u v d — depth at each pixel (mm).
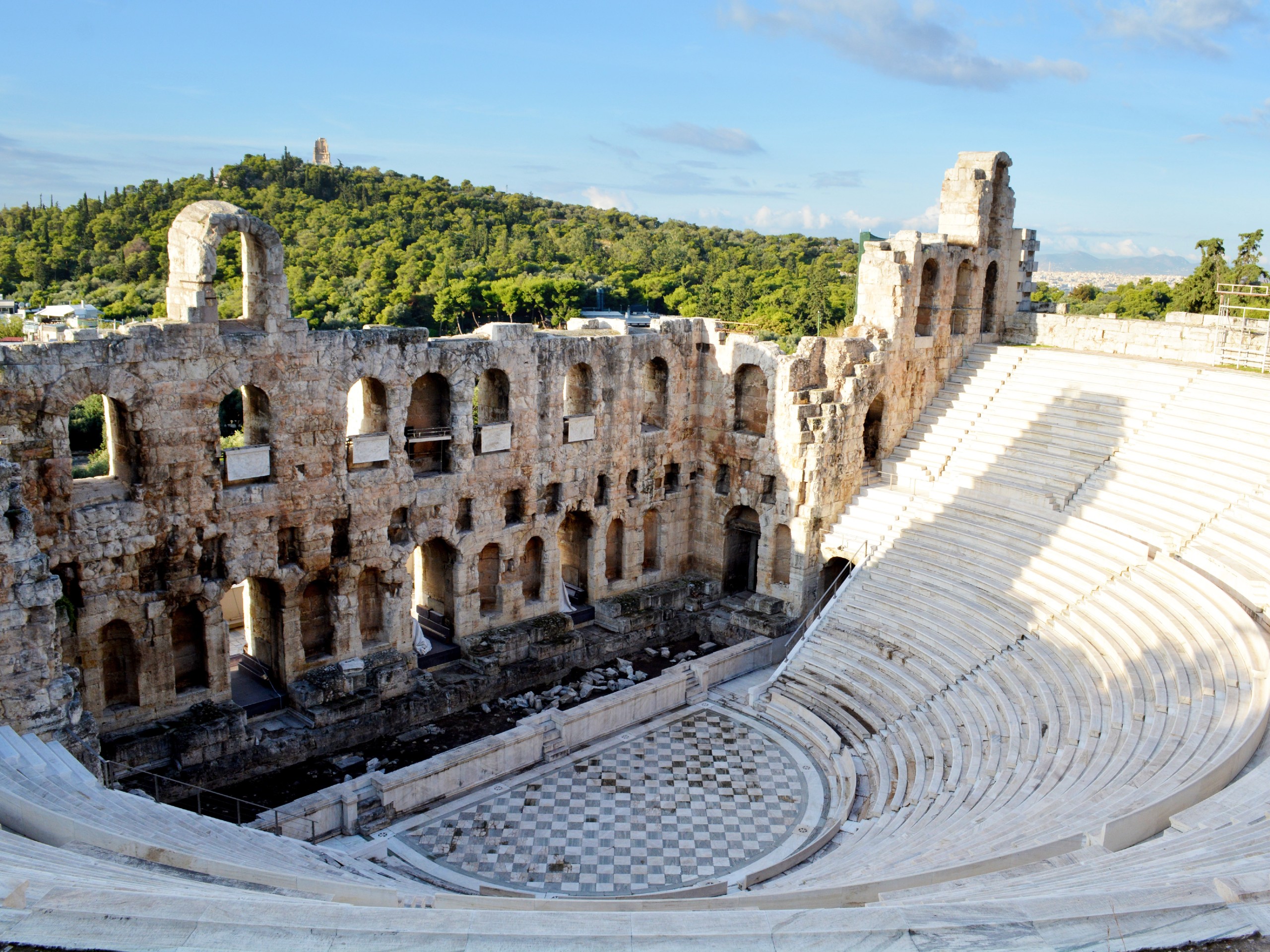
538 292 123812
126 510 33906
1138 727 28703
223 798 34438
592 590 49438
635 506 50062
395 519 41219
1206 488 39406
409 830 32844
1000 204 55438
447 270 137875
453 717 41000
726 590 53656
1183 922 12344
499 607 46094
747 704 42500
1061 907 12719
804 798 35406
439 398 44000
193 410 34781
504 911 13008
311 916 12758
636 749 38781
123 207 162000
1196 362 49125
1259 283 71750
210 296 34656
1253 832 18688
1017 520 43594
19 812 20812
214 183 176375
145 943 11867
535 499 45562
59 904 12617
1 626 27078
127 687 36125
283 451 37188
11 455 31219
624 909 22062
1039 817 24547
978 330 55719
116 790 27672
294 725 37875
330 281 129625
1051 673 34531
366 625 42281
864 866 25969
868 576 45156
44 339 34406
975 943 11961
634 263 186500
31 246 146750
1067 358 50688
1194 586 34312
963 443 49875
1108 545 39406
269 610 39562
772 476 49438
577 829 33188
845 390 48469
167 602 35344
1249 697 27312
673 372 50469
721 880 30078
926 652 39531
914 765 34594
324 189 188375
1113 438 45094
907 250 50000
